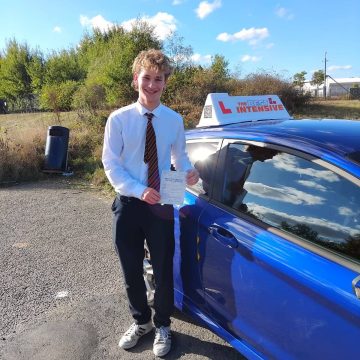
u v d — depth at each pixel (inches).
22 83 1406.3
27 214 239.8
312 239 79.9
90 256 178.4
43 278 158.6
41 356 113.0
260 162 95.5
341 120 111.0
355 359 67.3
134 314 113.2
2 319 131.3
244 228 91.9
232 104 130.3
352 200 76.2
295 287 77.6
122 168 100.5
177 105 644.7
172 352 112.7
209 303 104.0
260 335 87.9
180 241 111.0
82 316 131.6
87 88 664.4
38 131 396.8
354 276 69.7
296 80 782.5
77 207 252.8
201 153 114.7
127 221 103.3
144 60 95.6
